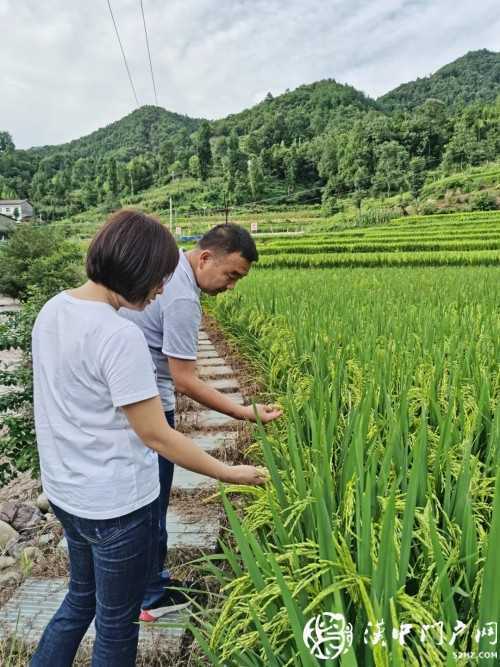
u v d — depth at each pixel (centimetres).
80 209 13512
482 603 137
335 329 524
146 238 169
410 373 327
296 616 140
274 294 1023
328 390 314
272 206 12069
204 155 14200
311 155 13225
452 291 1015
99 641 193
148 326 265
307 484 215
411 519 156
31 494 491
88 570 204
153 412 174
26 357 595
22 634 263
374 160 11531
